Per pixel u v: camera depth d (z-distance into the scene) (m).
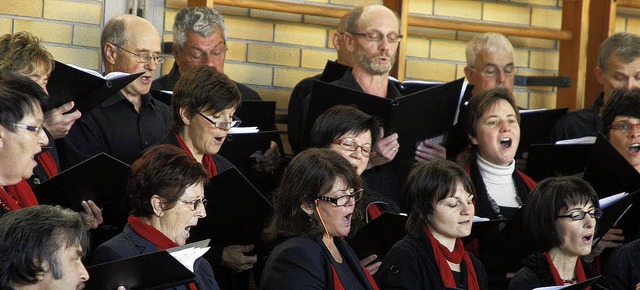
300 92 9.97
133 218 6.18
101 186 6.61
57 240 5.19
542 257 7.61
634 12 12.85
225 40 9.53
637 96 9.17
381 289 7.05
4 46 6.95
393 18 9.43
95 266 5.46
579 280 7.70
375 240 7.42
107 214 6.87
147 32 8.70
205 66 7.68
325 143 7.66
